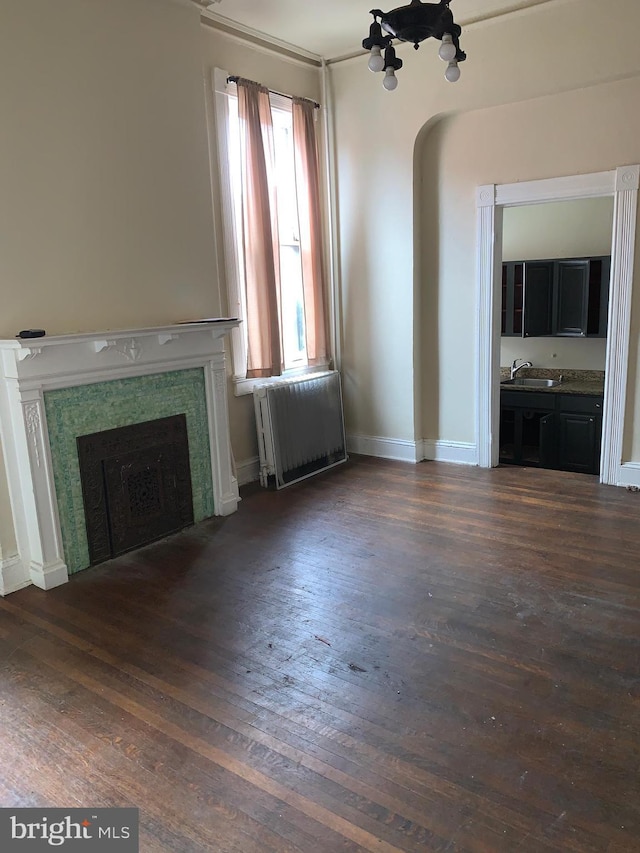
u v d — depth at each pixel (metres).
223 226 4.61
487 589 3.27
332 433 5.54
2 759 2.20
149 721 2.37
